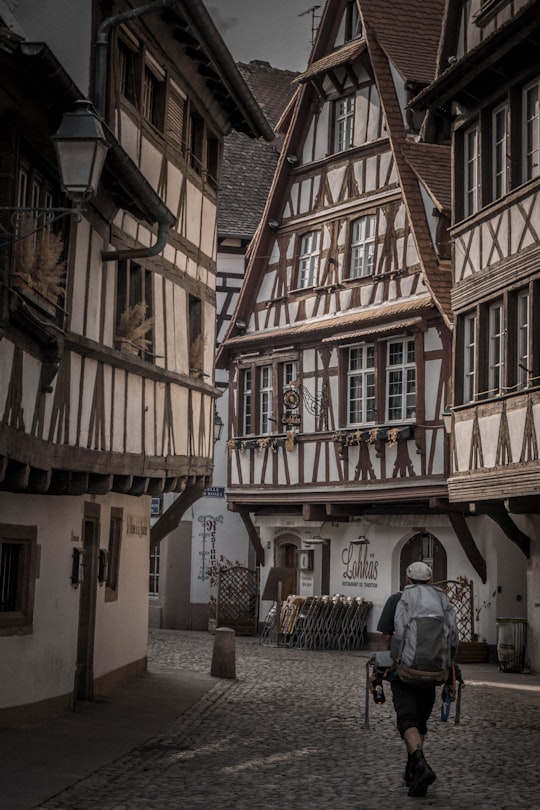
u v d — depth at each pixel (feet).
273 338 97.50
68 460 43.04
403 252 87.10
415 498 83.61
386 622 33.50
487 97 65.67
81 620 53.57
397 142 86.79
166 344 58.08
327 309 93.81
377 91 90.63
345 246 92.53
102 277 48.47
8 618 42.55
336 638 92.17
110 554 58.95
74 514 49.03
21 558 43.96
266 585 97.04
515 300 63.00
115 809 29.35
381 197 89.51
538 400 58.90
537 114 61.16
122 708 50.52
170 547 109.70
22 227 37.68
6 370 35.45
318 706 54.13
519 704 57.31
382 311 87.04
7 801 29.78
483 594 83.87
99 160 33.37
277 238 100.22
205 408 64.90
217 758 38.29
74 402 43.93
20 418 37.22
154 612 110.63
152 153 55.16
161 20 54.65
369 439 86.79
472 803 31.17
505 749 41.86
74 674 49.19
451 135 70.44
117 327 51.24
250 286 101.76
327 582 98.73
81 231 45.32
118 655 59.62
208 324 65.92
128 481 51.44
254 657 82.02
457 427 68.13
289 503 95.76
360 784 33.86
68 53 46.21
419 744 32.22
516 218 62.23
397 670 32.45
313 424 93.86
